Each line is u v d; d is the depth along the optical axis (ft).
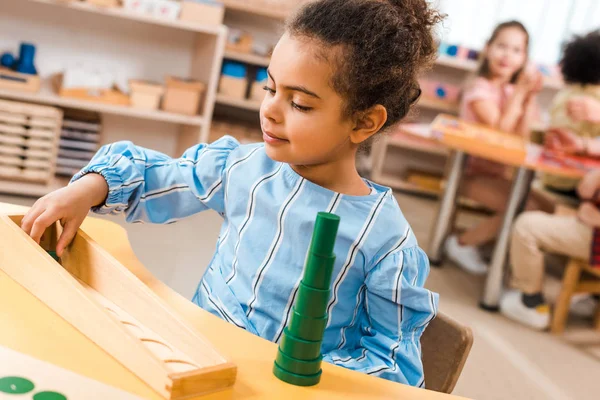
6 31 10.55
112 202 3.43
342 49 2.96
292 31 3.04
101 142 11.53
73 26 10.88
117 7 10.01
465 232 12.10
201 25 10.37
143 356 2.29
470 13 16.70
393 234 3.35
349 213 3.35
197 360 2.45
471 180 12.01
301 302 2.49
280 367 2.53
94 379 2.24
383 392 2.61
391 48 3.09
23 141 9.57
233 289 3.50
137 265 3.33
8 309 2.52
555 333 9.67
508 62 13.01
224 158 3.70
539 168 9.41
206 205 3.74
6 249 2.80
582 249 9.36
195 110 10.82
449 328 3.78
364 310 3.44
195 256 9.29
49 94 9.91
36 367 2.22
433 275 10.98
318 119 3.00
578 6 16.74
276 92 3.04
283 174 3.48
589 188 9.32
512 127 13.07
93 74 10.17
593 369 8.73
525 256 9.68
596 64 10.83
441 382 3.75
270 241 3.42
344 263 3.30
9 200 9.48
